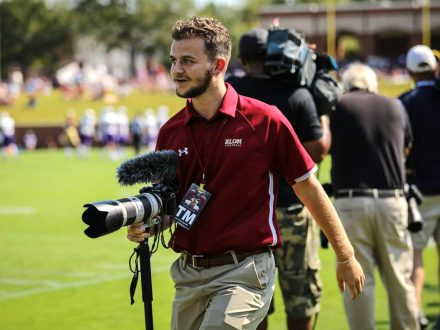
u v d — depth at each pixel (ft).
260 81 51.83
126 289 82.33
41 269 93.97
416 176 64.34
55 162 300.81
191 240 37.19
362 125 55.67
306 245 51.80
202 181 37.19
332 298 76.59
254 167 36.83
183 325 37.96
